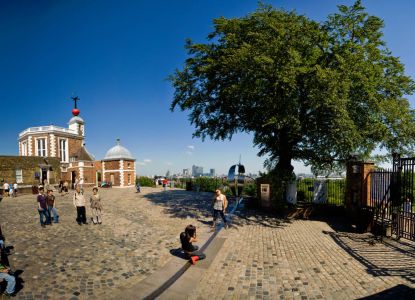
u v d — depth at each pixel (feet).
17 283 18.67
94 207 39.65
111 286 18.61
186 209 54.24
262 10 46.50
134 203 64.95
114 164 157.48
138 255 25.23
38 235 32.27
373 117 46.42
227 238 32.40
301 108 44.83
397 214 32.94
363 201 40.60
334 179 54.49
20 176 110.01
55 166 124.26
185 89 56.18
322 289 19.30
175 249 27.25
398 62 49.16
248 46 38.29
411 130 47.14
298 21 45.44
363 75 39.83
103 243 29.01
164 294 18.20
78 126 177.68
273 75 38.34
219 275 21.63
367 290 19.10
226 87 45.21
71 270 21.25
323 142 47.47
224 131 60.90
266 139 59.26
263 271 22.48
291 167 55.52
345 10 45.24
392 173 34.14
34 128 158.40
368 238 33.06
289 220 44.21
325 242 31.22
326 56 43.88
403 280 20.68
